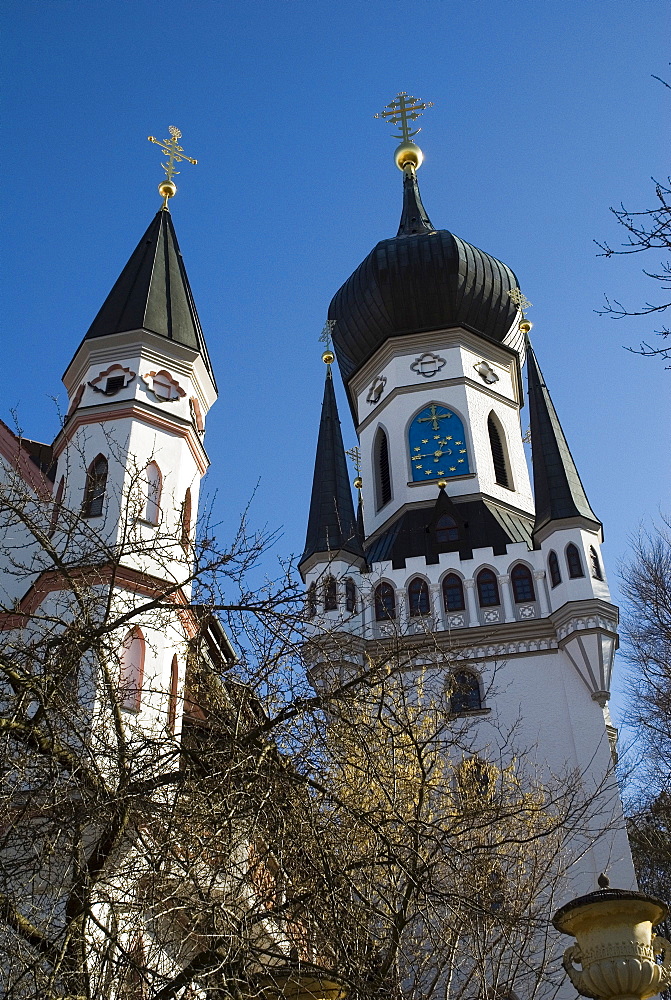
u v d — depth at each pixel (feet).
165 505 87.86
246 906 39.09
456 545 147.13
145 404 92.43
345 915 38.32
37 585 77.00
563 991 98.78
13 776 39.68
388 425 170.81
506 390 177.68
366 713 46.34
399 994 38.99
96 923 37.22
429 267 180.96
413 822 42.50
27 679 40.55
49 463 100.58
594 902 39.63
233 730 40.24
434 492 160.25
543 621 133.49
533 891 65.21
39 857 37.45
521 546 141.08
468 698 130.52
